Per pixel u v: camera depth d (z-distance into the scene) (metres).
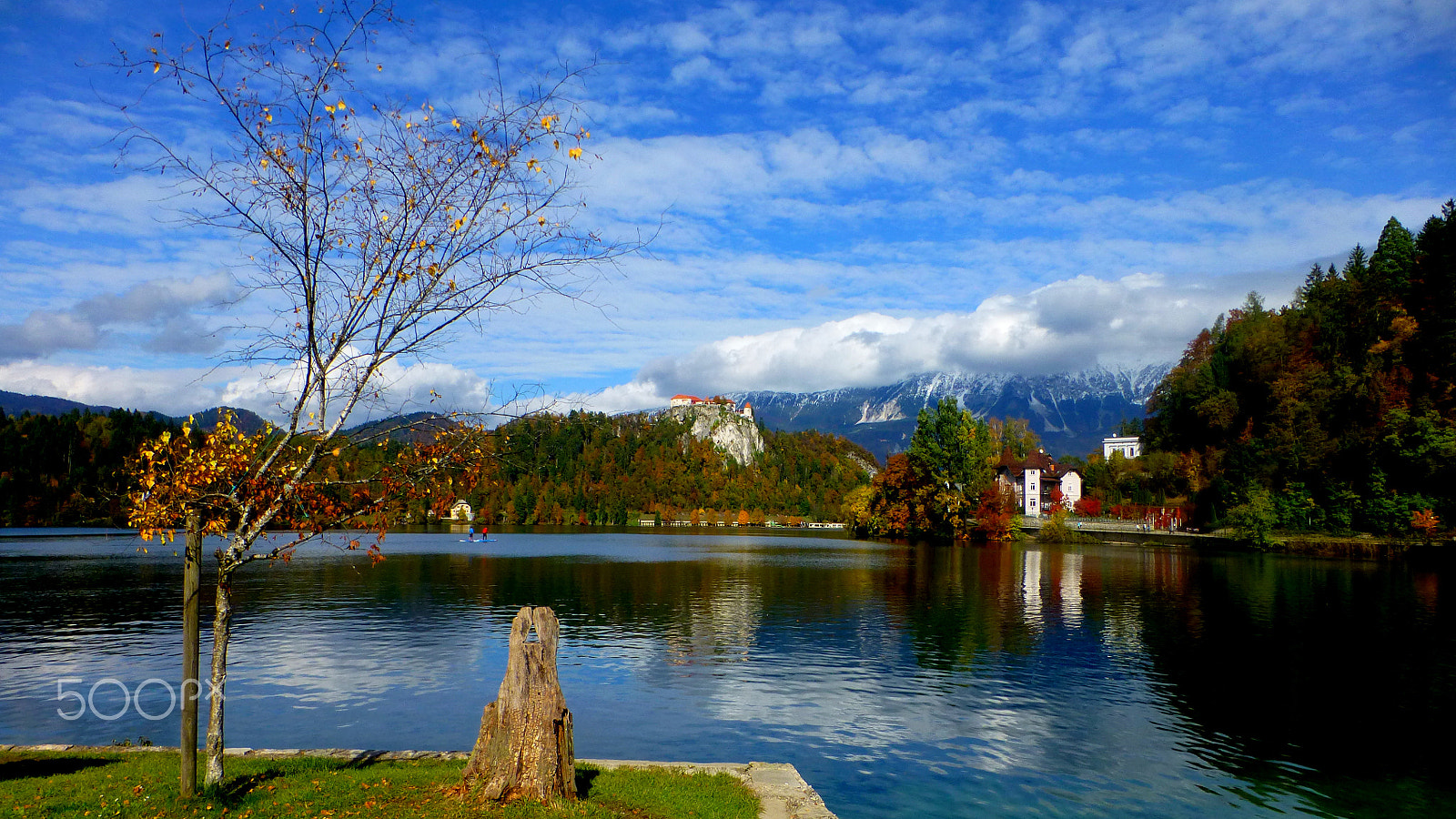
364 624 41.47
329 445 13.74
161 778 14.16
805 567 77.56
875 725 23.73
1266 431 111.19
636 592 56.22
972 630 40.03
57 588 56.44
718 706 25.80
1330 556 85.50
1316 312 119.94
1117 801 18.27
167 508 12.71
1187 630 39.84
